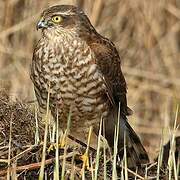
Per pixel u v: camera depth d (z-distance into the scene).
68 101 12.08
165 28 20.81
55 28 12.00
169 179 11.27
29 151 11.31
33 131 12.16
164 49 20.64
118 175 11.58
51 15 12.05
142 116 19.56
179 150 12.74
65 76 11.92
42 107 12.40
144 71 20.16
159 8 20.62
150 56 20.50
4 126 11.93
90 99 12.13
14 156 11.30
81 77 11.95
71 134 12.75
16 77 18.80
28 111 12.44
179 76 20.45
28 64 19.28
